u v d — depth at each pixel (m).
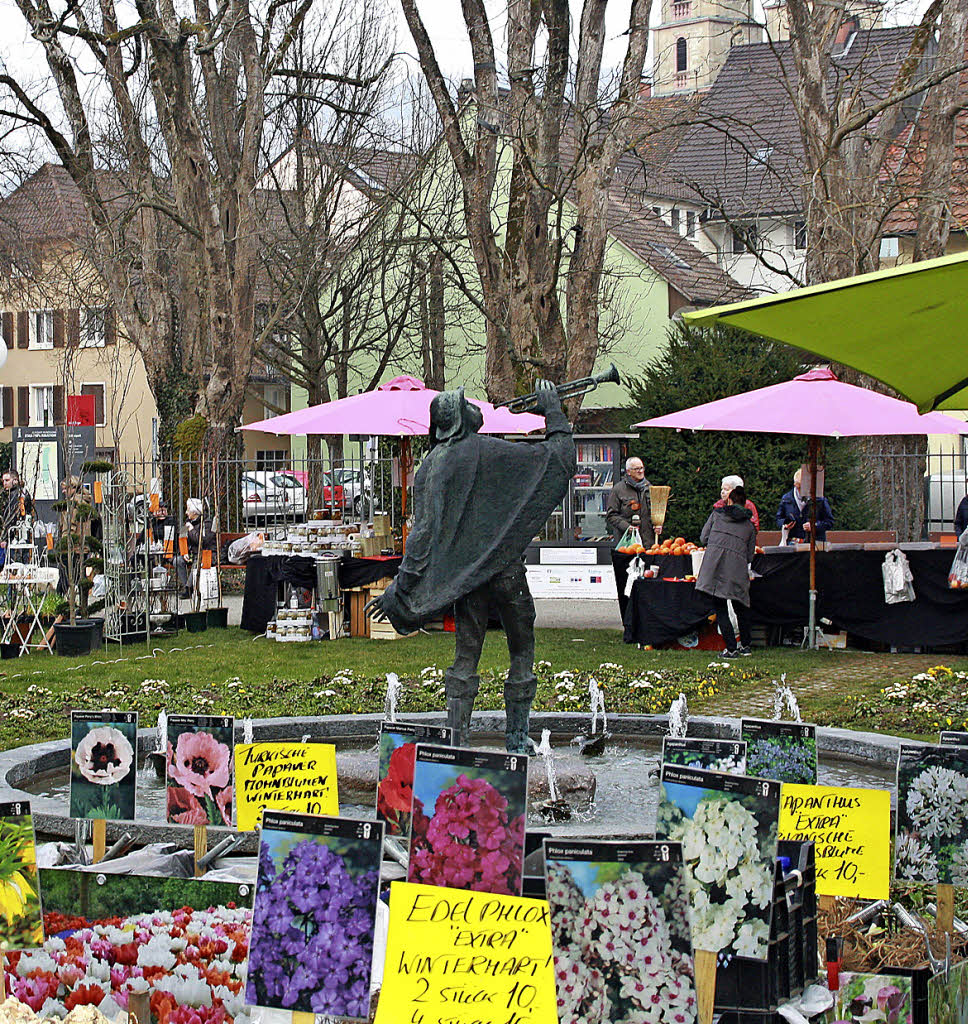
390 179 35.19
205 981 3.95
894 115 19.41
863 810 4.50
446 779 3.70
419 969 3.32
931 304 5.21
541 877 3.80
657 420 15.30
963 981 3.97
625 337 37.25
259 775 5.01
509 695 7.18
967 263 4.67
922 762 4.52
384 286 37.78
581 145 19.89
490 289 21.08
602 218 20.97
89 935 4.50
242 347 24.78
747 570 14.27
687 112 21.22
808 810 4.52
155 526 19.75
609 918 3.23
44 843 6.86
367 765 8.06
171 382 27.64
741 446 23.23
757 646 15.33
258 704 11.52
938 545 15.15
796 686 12.52
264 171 28.73
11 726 10.64
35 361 47.28
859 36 28.08
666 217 41.12
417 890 3.36
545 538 22.89
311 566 16.80
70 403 21.62
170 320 27.80
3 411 47.91
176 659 14.88
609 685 12.07
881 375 6.38
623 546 15.87
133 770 5.58
